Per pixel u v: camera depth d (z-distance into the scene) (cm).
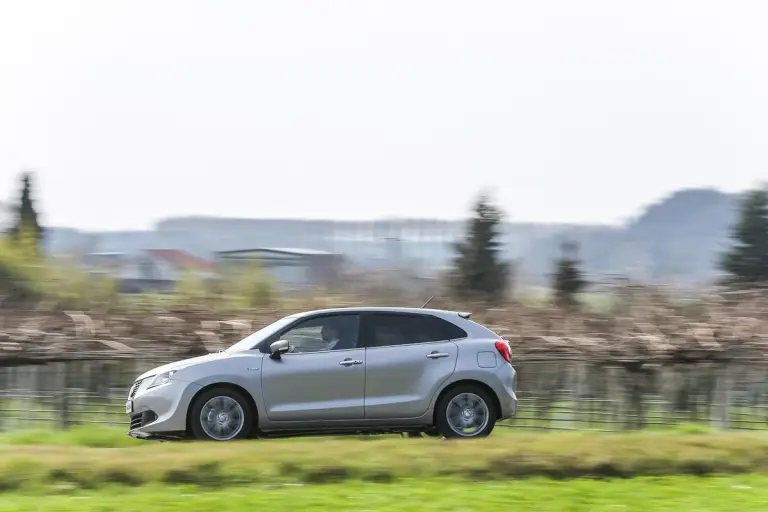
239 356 2911
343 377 2917
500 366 2975
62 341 3978
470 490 2208
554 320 4416
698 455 2466
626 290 4778
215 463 2330
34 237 6781
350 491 2189
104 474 2272
